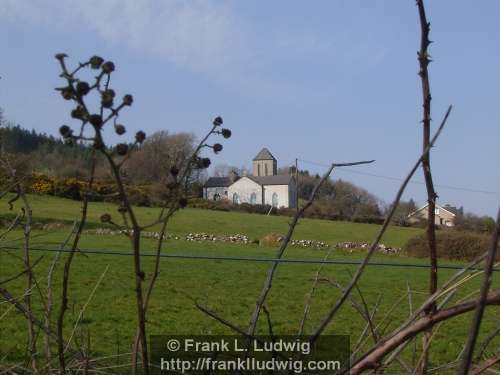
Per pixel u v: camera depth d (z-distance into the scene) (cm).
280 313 1314
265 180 8419
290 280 1947
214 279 1878
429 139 186
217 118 164
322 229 5134
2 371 255
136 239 157
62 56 130
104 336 989
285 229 4994
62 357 186
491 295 168
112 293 1459
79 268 1784
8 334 793
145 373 166
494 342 910
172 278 1812
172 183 163
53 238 1834
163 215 170
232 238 4022
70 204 4028
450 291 192
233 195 8331
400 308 1209
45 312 254
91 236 3050
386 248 3794
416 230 5375
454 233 3106
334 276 2105
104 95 133
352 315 1148
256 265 2338
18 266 1670
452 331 1015
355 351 241
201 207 6494
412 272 2256
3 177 241
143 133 145
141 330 167
